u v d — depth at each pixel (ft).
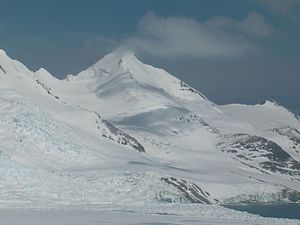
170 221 473.67
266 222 486.79
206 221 479.82
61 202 608.19
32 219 464.65
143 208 585.63
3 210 529.04
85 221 458.50
